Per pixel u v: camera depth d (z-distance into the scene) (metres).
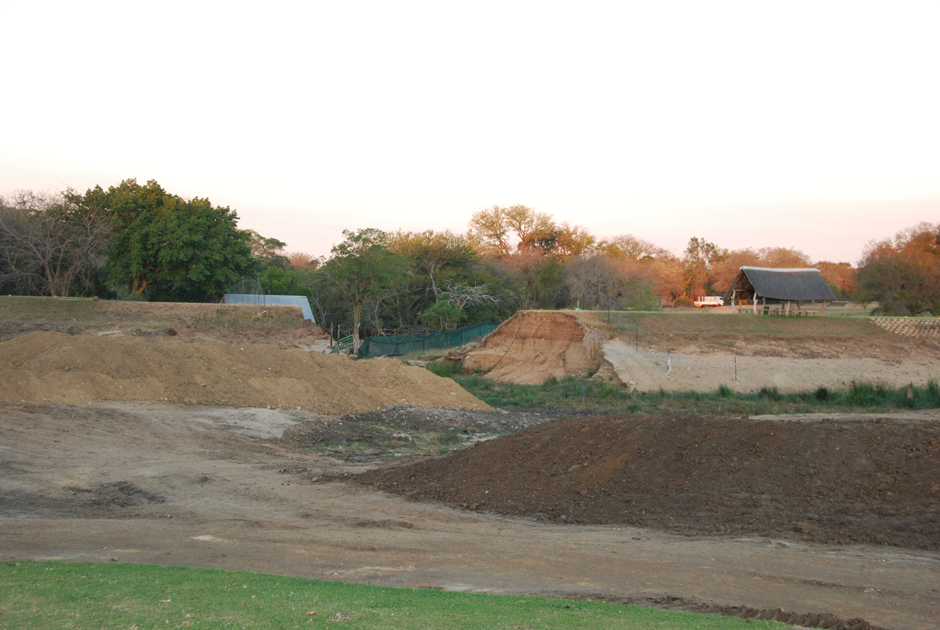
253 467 16.16
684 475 12.40
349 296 53.09
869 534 9.44
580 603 6.64
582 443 14.11
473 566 8.73
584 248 94.50
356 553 9.45
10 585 6.81
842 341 40.06
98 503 12.55
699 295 95.50
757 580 7.90
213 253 51.06
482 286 65.94
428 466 14.91
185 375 23.38
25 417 18.50
